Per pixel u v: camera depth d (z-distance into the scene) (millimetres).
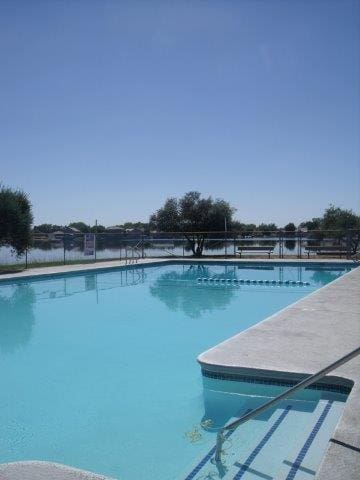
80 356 8570
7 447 5074
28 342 9688
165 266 23484
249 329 7758
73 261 23484
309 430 4465
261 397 5793
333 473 3158
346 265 21438
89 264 22188
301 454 3998
